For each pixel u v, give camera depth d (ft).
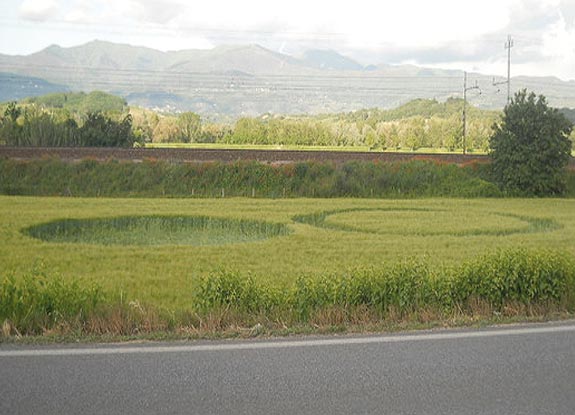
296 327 24.66
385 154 168.04
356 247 63.98
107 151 150.71
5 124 198.90
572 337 23.81
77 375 18.66
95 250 59.62
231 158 152.56
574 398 17.44
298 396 17.33
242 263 53.06
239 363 20.07
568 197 146.41
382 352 21.52
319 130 320.50
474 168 151.43
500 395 17.58
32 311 25.58
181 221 88.89
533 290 29.04
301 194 136.87
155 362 20.03
